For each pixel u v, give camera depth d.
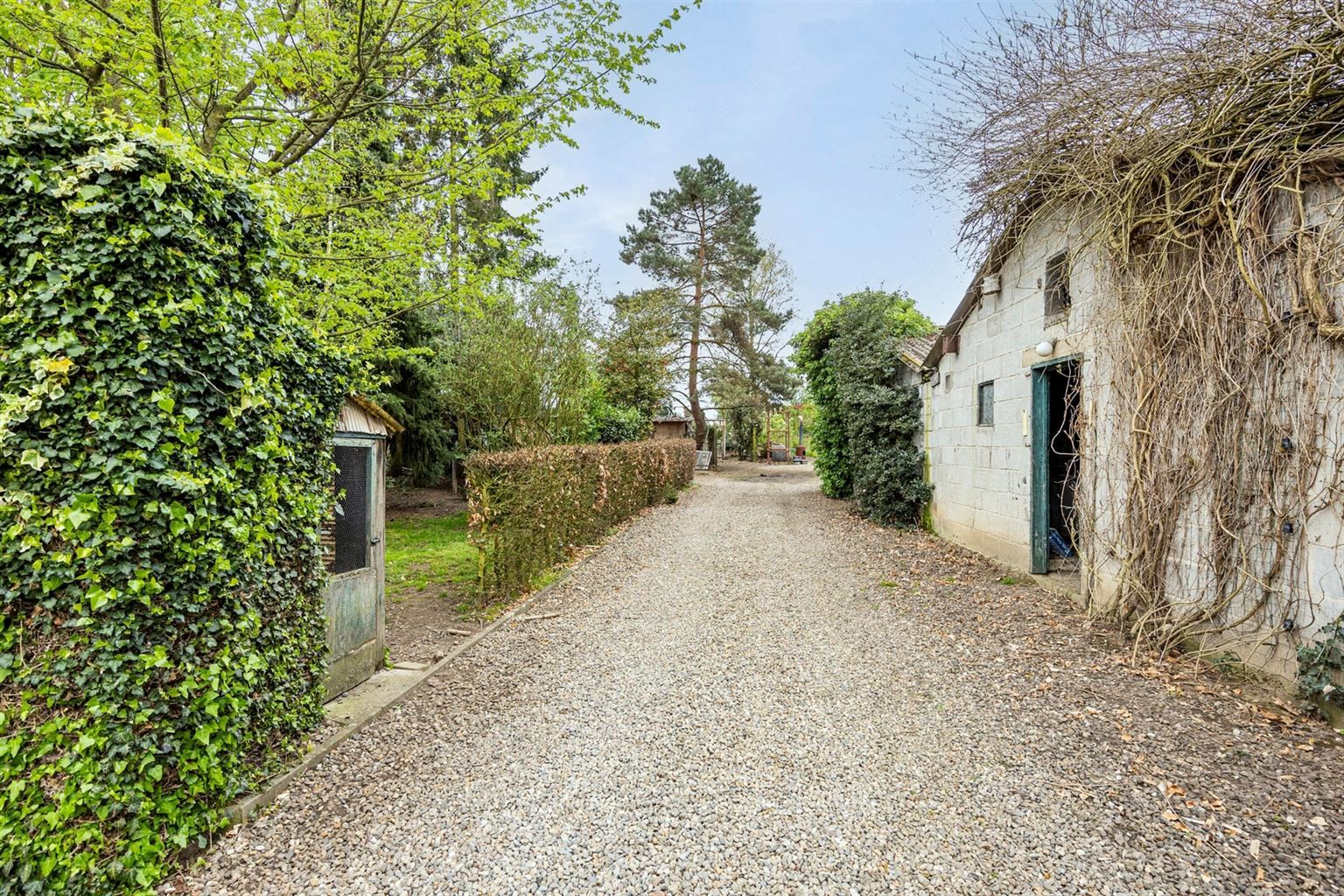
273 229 2.76
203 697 2.31
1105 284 4.44
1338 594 2.89
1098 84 3.78
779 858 2.19
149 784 2.13
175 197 2.22
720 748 2.98
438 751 3.01
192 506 2.24
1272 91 3.12
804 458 27.89
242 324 2.49
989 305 6.77
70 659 2.01
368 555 3.96
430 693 3.72
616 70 5.25
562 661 4.24
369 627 3.96
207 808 2.34
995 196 4.95
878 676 3.81
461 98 5.24
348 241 5.72
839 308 12.28
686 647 4.44
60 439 2.00
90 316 2.04
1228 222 3.36
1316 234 2.96
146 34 3.91
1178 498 3.80
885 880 2.06
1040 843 2.21
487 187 5.64
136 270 2.12
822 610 5.25
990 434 6.75
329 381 3.16
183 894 2.06
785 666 4.02
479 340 10.81
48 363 1.95
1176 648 3.80
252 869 2.18
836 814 2.44
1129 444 4.14
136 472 2.08
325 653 3.26
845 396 10.68
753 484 17.77
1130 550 4.14
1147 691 3.31
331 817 2.47
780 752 2.93
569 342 11.59
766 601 5.57
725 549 8.05
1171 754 2.69
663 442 14.20
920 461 9.44
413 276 6.54
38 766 1.98
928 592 5.64
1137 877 2.01
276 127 4.94
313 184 5.17
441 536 9.56
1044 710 3.21
